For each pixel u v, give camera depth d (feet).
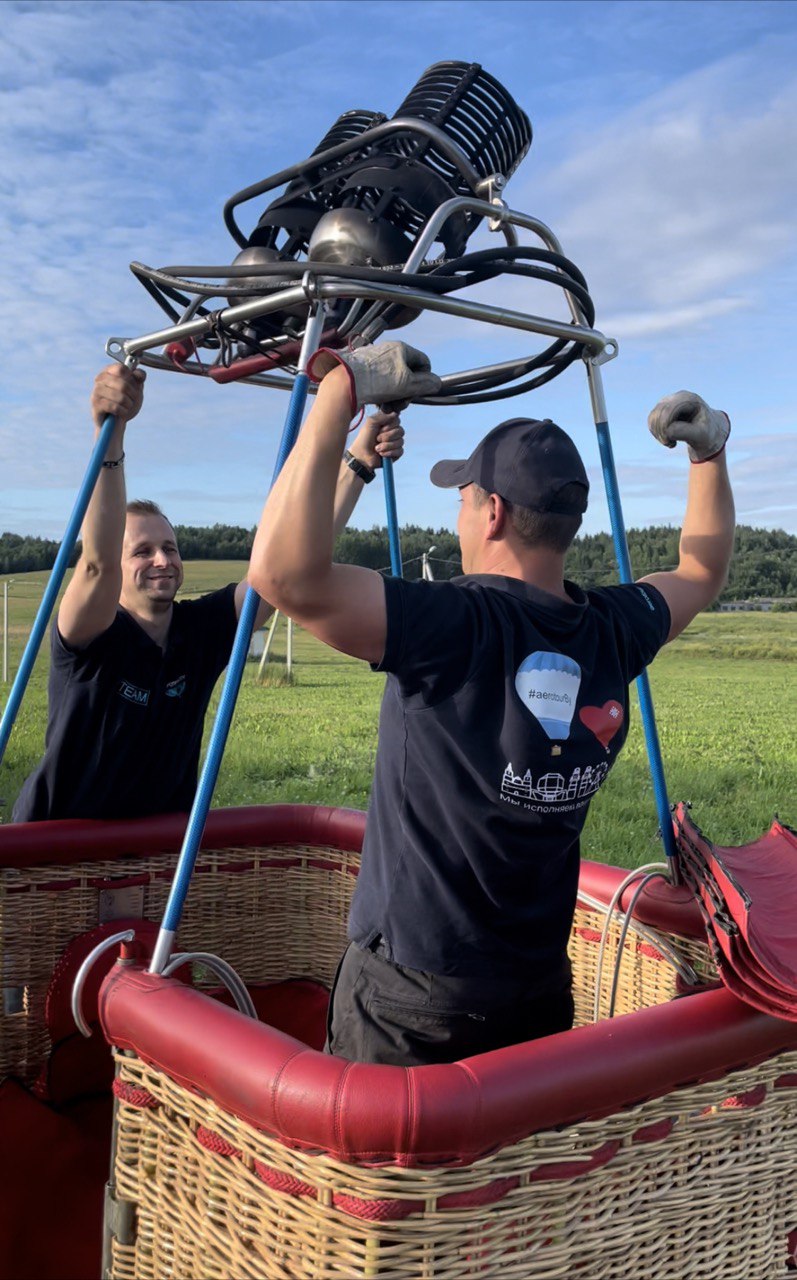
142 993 4.53
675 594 5.86
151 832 8.49
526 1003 4.92
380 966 4.89
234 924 9.09
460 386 7.03
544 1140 3.92
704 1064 4.35
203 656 8.88
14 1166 7.22
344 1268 3.66
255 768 31.81
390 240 5.57
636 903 7.06
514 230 6.06
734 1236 4.71
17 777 26.84
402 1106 3.54
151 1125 4.57
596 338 5.92
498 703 4.54
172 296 6.26
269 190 6.19
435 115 5.73
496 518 5.00
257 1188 3.95
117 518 7.70
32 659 6.82
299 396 5.02
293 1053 3.85
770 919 5.30
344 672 77.20
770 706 55.83
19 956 8.04
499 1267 3.85
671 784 29.68
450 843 4.69
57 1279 6.28
